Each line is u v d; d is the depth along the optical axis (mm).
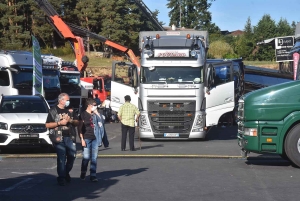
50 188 10578
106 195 9844
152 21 37281
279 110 12508
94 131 11109
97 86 37125
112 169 13008
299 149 12453
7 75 25984
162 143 19828
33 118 16359
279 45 38906
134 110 17344
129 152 16734
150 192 10070
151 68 20047
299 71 16391
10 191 10297
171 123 19938
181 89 19875
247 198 9430
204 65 20234
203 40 21359
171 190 10227
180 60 20016
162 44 20234
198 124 19969
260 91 12820
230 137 22281
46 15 27453
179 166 13406
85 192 10148
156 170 12766
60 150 10648
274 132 12562
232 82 20766
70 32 27328
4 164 14055
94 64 52781
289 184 10734
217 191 10086
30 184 11047
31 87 26500
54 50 56688
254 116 12648
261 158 14719
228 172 12320
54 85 28688
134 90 20891
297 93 12547
